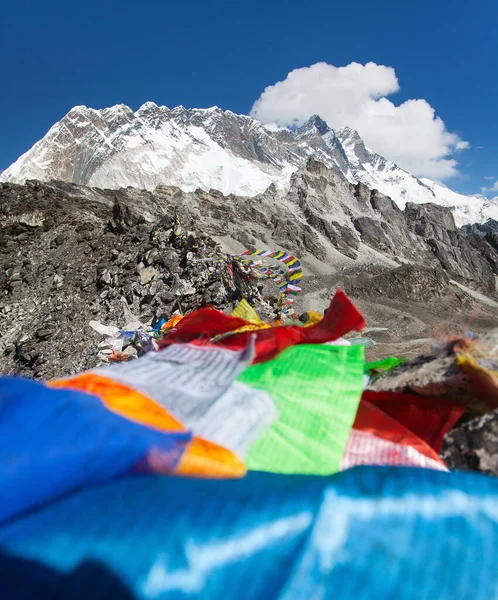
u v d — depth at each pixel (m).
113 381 3.16
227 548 2.02
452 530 2.42
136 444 2.35
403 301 102.06
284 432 3.46
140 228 66.62
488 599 2.26
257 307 41.28
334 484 2.48
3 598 1.81
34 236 73.00
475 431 3.99
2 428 2.30
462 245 181.88
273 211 151.00
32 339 45.56
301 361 4.30
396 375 4.86
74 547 1.92
